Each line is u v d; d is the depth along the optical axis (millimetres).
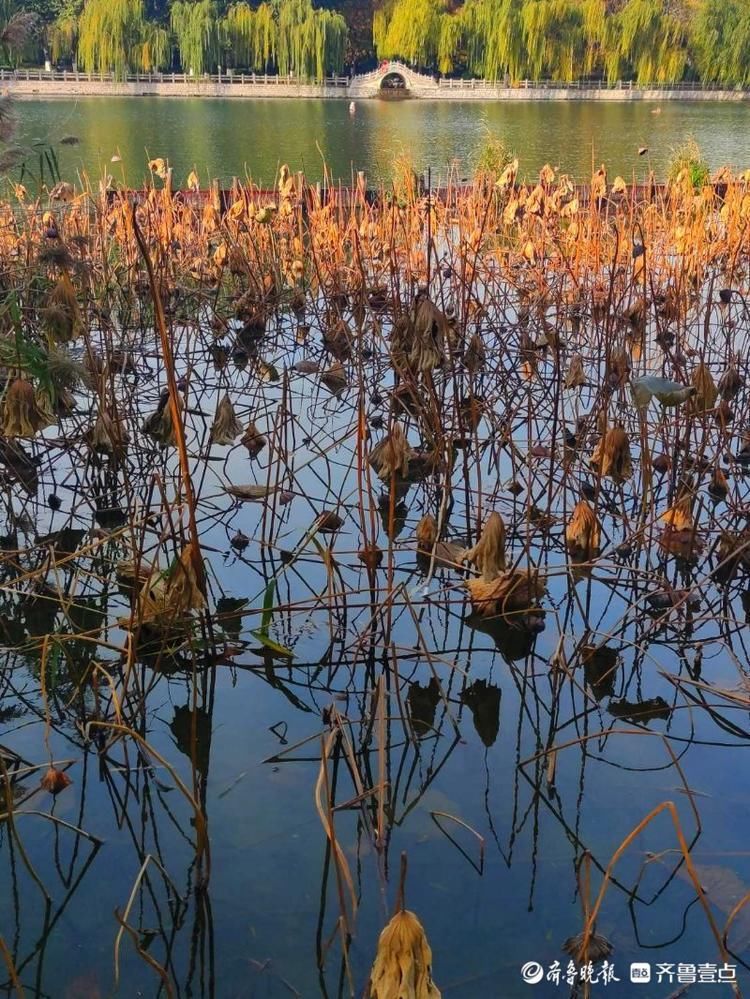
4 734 2350
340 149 20141
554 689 2572
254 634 2662
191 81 44281
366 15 52844
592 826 2062
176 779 1900
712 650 2779
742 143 22453
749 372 4895
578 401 4520
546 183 7453
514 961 1719
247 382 5180
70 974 1696
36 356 3311
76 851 1981
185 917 1821
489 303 5152
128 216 5996
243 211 6941
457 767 2260
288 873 1930
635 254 4855
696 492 3328
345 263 6551
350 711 2475
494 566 2793
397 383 4363
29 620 2900
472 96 44188
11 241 5773
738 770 2242
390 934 1399
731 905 1844
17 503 3709
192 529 2455
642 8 38812
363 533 2896
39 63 36594
